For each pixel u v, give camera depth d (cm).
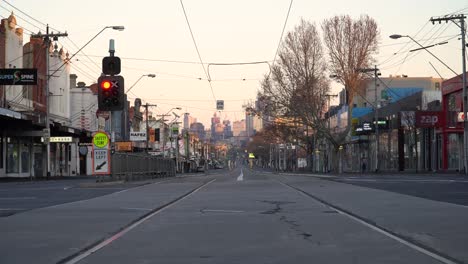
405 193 2580
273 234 1291
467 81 5325
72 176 6700
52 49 6788
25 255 1015
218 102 6384
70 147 7500
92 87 8919
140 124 10862
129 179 4428
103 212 1780
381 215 1633
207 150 18075
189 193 2812
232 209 1900
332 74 6200
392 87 9562
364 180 4109
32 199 2420
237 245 1135
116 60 3086
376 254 1027
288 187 3325
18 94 5559
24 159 5856
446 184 3284
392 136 7238
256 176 6178
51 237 1234
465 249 1055
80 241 1174
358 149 8981
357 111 9056
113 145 3866
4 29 5162
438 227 1366
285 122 7519
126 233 1322
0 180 4772
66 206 2008
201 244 1150
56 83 6800
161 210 1888
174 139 10956
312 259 980
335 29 6147
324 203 2131
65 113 7119
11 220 1559
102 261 973
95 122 8138
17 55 5466
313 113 6184
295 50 6197
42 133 5309
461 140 5544
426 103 6581
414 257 997
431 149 6122
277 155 15075
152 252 1058
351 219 1589
